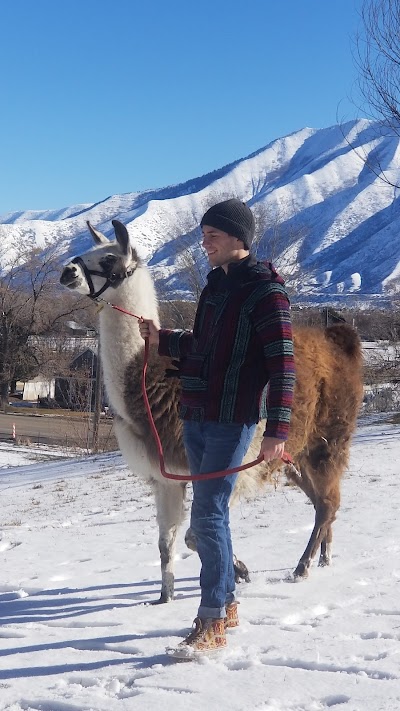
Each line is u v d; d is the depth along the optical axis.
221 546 4.47
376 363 31.12
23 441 41.75
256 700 3.64
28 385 68.69
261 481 6.16
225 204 4.62
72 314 59.25
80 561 8.37
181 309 25.83
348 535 8.09
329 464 6.72
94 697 3.82
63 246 64.75
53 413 56.91
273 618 5.06
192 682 3.91
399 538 7.75
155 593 6.31
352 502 10.62
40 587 6.96
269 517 10.04
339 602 5.45
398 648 4.28
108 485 18.48
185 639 4.42
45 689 4.04
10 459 34.91
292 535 8.53
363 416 28.61
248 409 4.45
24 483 23.03
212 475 4.41
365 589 5.76
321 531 6.58
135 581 6.89
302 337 6.81
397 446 19.09
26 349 59.75
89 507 14.81
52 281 59.28
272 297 4.43
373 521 8.91
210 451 4.49
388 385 32.78
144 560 8.00
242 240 4.63
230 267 4.62
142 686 3.92
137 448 6.09
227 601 4.81
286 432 4.34
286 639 4.58
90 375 46.84
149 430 6.01
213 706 3.59
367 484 12.56
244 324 4.46
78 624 5.41
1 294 59.28
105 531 10.79
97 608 5.93
